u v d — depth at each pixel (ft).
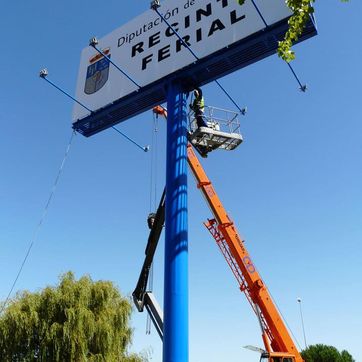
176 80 45.06
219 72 44.19
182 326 33.60
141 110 50.19
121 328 77.25
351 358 179.93
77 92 55.11
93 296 78.33
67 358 68.49
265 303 79.56
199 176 89.15
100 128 53.98
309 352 186.50
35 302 73.41
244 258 82.79
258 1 42.06
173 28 47.55
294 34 26.81
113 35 54.75
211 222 88.63
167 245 36.52
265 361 75.41
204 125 53.88
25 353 68.95
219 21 43.93
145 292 53.62
